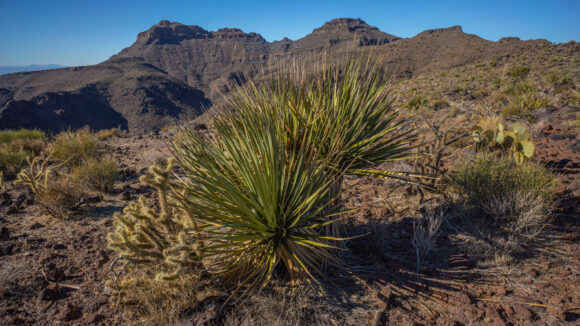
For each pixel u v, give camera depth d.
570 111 9.66
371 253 3.49
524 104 10.81
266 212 2.67
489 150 5.52
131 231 2.60
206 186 2.66
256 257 2.93
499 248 3.32
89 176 6.03
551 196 3.88
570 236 3.35
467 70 34.78
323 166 2.76
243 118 2.92
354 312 2.63
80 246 3.84
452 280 2.95
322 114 3.03
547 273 2.91
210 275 2.90
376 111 3.26
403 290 2.87
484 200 3.96
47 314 2.71
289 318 2.55
